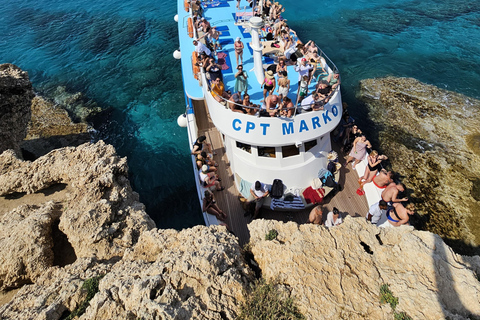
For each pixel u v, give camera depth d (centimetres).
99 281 672
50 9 3002
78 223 874
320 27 2506
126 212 950
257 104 1108
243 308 575
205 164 1116
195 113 1461
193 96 1309
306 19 2616
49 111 1902
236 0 1800
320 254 661
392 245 688
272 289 607
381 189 1045
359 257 661
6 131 1374
